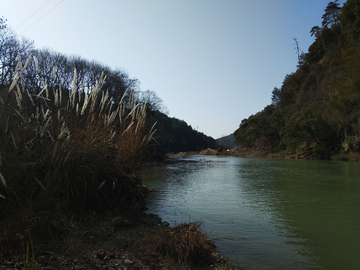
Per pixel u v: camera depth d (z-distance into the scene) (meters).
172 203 6.12
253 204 6.05
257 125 57.50
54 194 3.87
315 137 30.75
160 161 25.08
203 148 93.75
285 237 3.88
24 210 3.22
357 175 11.80
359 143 24.17
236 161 27.55
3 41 15.79
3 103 3.79
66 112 4.75
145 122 6.51
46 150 4.11
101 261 2.81
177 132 81.19
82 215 4.16
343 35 46.16
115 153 5.40
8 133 3.82
